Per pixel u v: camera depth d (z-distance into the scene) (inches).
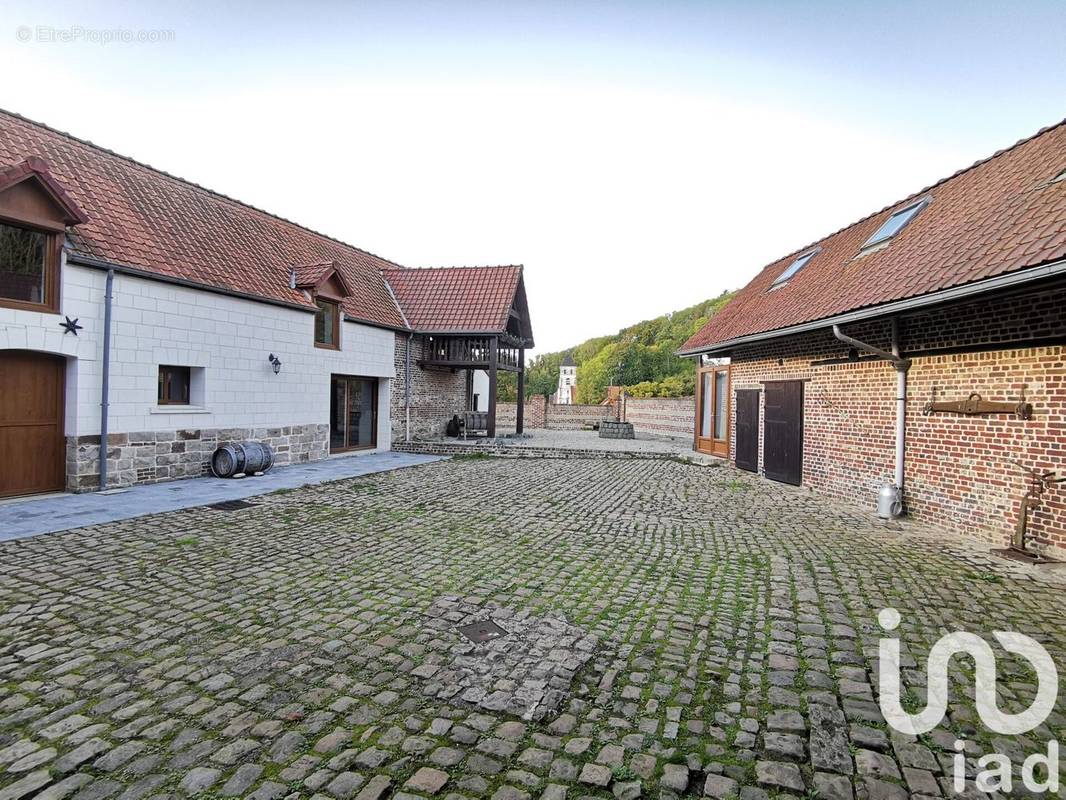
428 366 729.6
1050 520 234.4
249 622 161.0
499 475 467.5
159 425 368.8
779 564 223.3
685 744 108.0
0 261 290.7
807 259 517.3
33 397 312.8
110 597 176.4
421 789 93.9
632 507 340.5
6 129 364.8
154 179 465.4
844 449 369.7
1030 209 259.1
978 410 270.1
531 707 119.8
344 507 321.7
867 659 142.9
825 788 96.0
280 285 481.4
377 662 138.7
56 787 92.4
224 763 99.7
